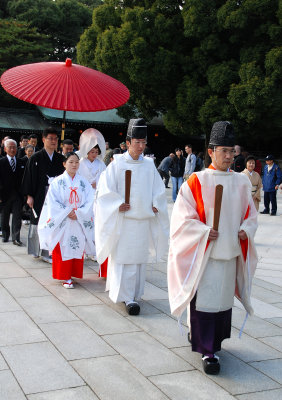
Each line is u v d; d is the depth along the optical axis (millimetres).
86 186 5418
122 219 4500
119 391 3006
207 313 3363
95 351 3582
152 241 4789
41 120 28109
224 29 19734
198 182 3355
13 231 7117
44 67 5965
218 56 20250
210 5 19328
